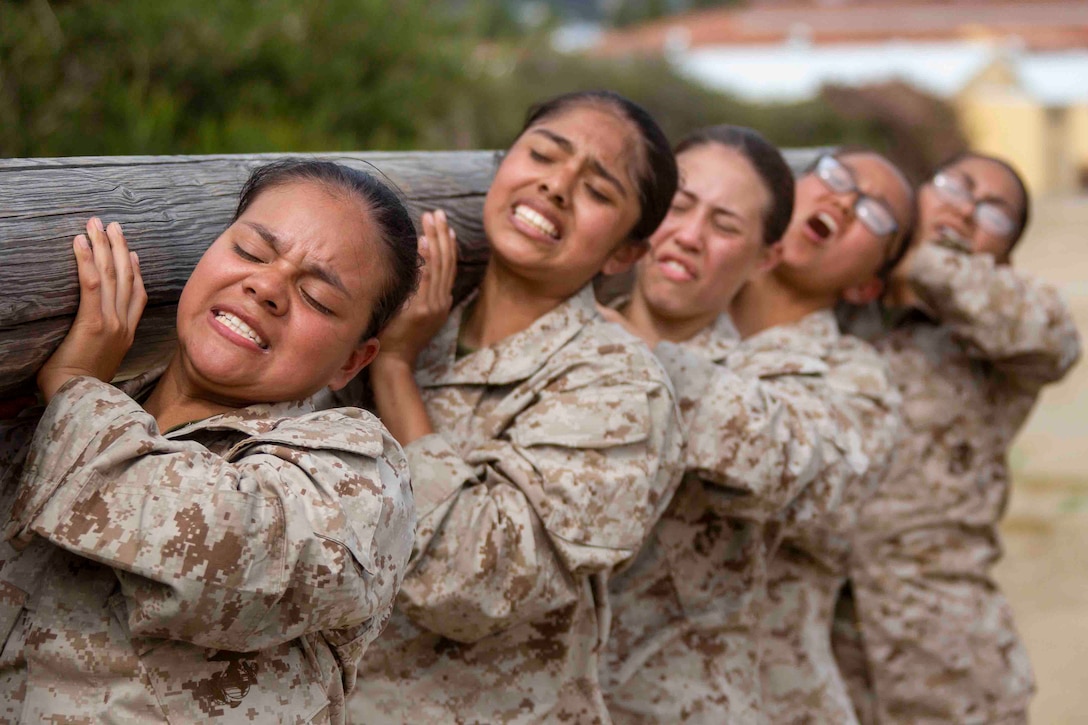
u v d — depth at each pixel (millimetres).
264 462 2418
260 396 2604
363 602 2480
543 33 18828
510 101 13641
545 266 3316
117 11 8539
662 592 3857
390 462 2658
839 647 5434
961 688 5383
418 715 3301
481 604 3088
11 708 2426
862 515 5395
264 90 9266
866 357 4617
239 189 3051
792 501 3982
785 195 4086
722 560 3914
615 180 3309
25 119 7902
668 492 3430
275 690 2523
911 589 5383
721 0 60125
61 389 2426
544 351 3361
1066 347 5391
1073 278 22562
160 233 2801
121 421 2350
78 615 2424
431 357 3463
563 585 3170
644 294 4062
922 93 28250
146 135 8125
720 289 4031
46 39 8070
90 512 2283
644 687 3785
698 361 3729
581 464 3162
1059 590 9195
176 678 2420
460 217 3725
